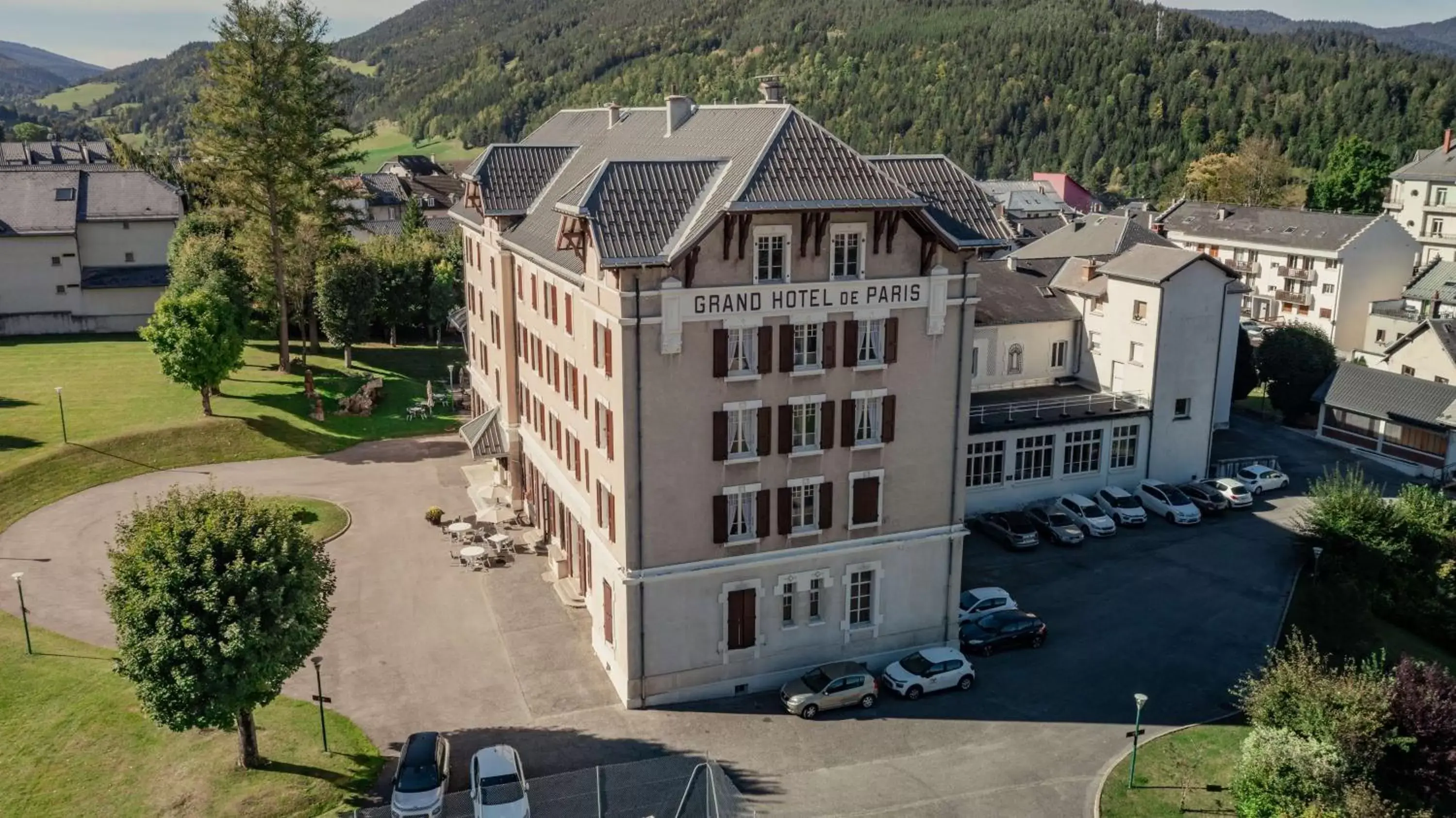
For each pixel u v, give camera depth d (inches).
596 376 1700.3
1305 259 4429.1
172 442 2815.0
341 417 3166.8
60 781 1405.0
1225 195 6781.5
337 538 2331.4
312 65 3388.3
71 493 2504.9
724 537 1663.4
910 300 1710.1
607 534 1716.3
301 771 1455.5
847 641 1791.3
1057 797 1466.5
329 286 3622.0
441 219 6402.6
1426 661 1982.0
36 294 3909.9
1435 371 3280.0
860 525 1755.7
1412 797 1411.2
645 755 1541.6
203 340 2886.3
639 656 1653.5
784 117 1674.5
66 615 1892.2
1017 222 5290.4
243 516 1392.7
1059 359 2898.6
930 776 1508.4
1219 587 2167.8
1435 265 4020.7
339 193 3612.2
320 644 1833.2
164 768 1445.6
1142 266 2696.9
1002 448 2516.0
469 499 2591.0
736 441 1656.0
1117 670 1830.7
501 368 2529.5
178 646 1282.0
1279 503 2682.1
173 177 7017.7
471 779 1444.4
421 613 1974.7
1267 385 3432.6
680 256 1521.9
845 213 1633.9
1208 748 1594.5
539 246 2016.5
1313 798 1354.6
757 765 1524.4
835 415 1699.1
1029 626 1903.3
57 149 7790.4
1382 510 2222.0
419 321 4340.6
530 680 1744.6
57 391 2913.4
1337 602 1952.5
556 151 2411.4
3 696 1584.6
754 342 1625.2
